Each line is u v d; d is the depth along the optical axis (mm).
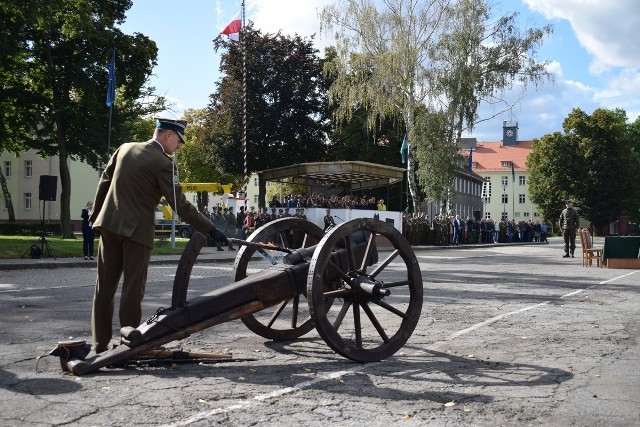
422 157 41062
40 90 36406
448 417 4367
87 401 4594
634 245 19250
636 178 86438
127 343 5430
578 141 87188
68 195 36625
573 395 4973
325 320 5848
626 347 6918
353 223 6066
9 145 38594
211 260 22344
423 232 39656
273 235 6852
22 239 32375
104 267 5887
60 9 29703
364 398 4789
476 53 39344
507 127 135375
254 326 6902
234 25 35812
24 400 4605
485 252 32719
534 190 90500
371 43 39656
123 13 38000
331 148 60469
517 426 4211
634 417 4434
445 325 8266
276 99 53125
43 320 8461
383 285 6109
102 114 35938
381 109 40031
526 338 7391
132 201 5766
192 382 5168
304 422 4195
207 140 54156
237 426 4102
